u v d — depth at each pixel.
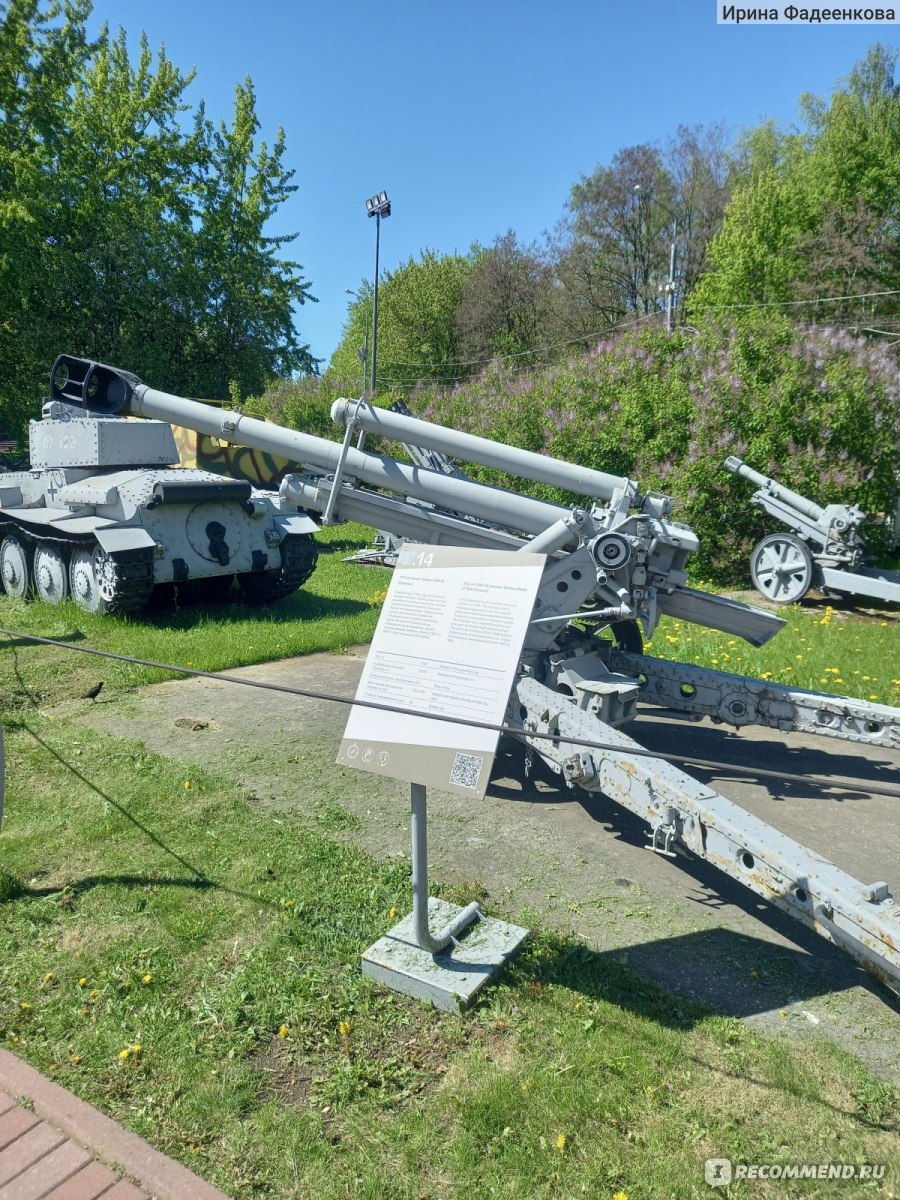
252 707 6.32
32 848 4.04
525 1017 2.90
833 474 12.34
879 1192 2.23
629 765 3.64
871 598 11.48
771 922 3.57
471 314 42.16
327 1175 2.29
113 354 26.61
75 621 8.49
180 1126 2.45
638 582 4.88
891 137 30.52
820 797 4.98
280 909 3.53
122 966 3.16
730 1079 2.62
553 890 3.80
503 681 2.71
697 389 13.27
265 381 28.78
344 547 15.38
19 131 24.12
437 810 4.63
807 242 28.36
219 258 29.12
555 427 14.26
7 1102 2.55
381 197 25.78
